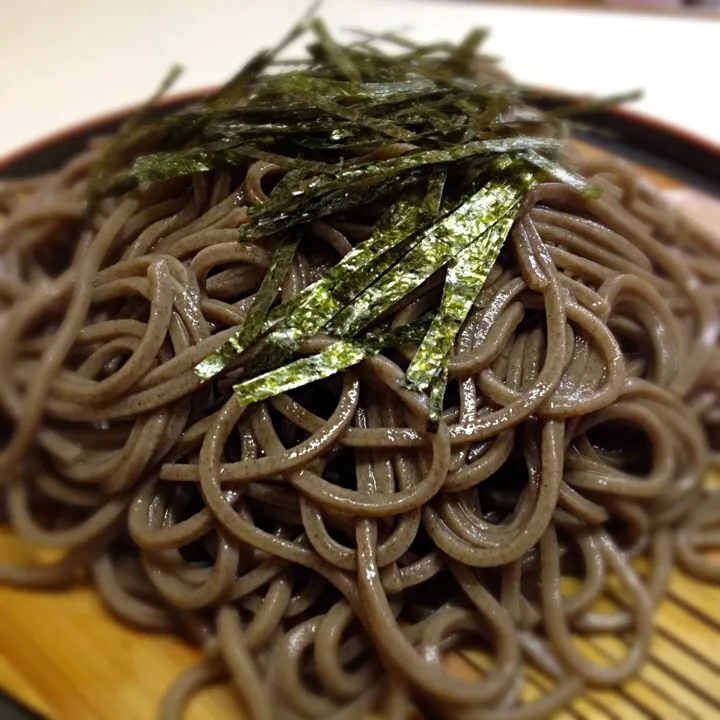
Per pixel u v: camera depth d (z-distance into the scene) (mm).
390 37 148
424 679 96
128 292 110
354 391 102
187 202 119
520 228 110
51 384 108
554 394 104
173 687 99
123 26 251
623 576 109
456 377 103
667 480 109
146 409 104
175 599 103
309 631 102
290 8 263
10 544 114
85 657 103
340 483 107
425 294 107
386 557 99
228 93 129
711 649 106
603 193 123
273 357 100
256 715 97
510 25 255
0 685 99
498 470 111
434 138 112
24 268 127
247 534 100
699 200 157
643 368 118
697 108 215
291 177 108
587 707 101
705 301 124
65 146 166
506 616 103
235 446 107
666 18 258
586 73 231
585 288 111
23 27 249
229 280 111
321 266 111
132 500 107
